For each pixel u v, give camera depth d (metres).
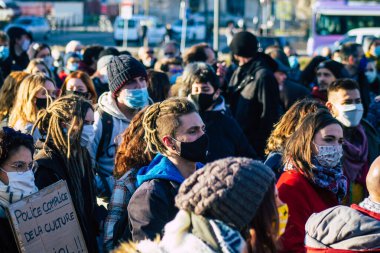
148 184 4.11
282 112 8.42
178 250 2.80
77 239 4.52
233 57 8.55
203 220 2.77
